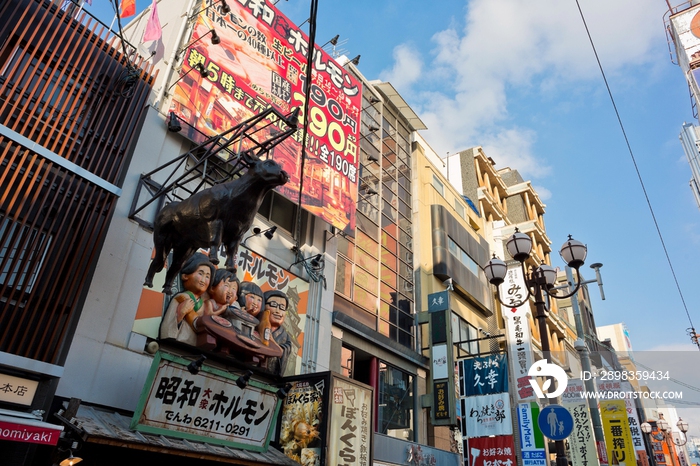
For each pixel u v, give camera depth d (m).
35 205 9.39
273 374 12.71
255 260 13.81
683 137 23.23
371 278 20.02
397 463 16.62
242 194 7.98
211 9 14.78
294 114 8.52
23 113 9.27
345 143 18.52
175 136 12.73
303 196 15.77
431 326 20.58
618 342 58.31
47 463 8.23
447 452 19.50
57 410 8.59
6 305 8.28
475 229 31.45
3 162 9.12
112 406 9.55
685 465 45.09
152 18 14.18
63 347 9.05
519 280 23.66
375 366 18.08
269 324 12.91
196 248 8.98
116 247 10.55
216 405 10.04
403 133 26.64
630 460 17.06
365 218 21.02
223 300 11.67
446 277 23.62
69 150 9.89
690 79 21.89
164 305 11.12
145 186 11.55
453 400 18.45
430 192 26.03
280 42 16.92
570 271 20.12
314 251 16.27
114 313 10.14
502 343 26.84
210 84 13.89
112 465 9.34
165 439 9.15
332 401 11.65
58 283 9.24
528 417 16.75
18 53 9.80
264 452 11.08
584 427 18.02
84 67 10.62
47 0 10.50
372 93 24.44
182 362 9.39
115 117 11.28
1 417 6.89
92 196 10.05
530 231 39.00
